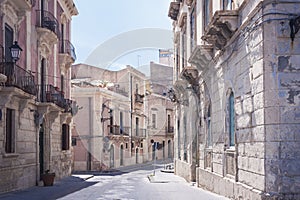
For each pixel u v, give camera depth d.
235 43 10.31
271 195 7.93
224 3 11.88
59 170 21.81
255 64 8.71
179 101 15.55
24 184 16.55
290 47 8.18
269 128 8.12
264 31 8.24
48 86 19.47
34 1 17.44
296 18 8.02
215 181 12.52
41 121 18.77
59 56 22.86
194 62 13.85
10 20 15.09
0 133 13.91
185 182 16.72
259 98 8.46
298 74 8.15
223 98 11.64
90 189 14.48
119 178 15.50
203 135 14.71
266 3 8.20
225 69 11.42
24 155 16.64
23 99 15.88
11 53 14.19
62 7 23.78
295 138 8.04
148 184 14.57
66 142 22.84
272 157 8.05
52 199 12.18
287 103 8.11
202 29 14.20
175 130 18.41
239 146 10.02
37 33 18.80
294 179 7.95
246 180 9.41
